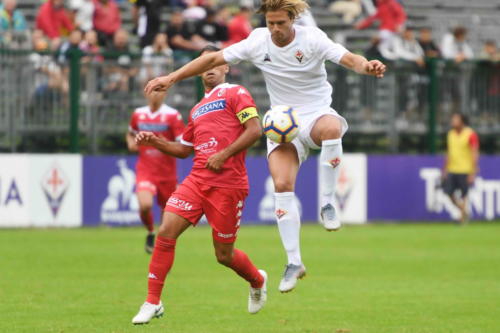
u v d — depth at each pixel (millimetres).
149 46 68375
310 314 32094
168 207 27234
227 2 80000
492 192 71750
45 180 62219
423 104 70188
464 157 68312
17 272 41875
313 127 27922
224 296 35875
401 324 30172
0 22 67500
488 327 29656
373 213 69000
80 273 41719
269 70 27562
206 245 54219
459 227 67000
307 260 47719
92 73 62969
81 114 63031
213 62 27188
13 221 61688
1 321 29953
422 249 53031
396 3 75812
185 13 70562
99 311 32031
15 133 61812
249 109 27219
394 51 74312
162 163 45688
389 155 69125
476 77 71250
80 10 71438
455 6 87562
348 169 68125
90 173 63125
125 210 64000
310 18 67688
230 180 27391
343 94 67812
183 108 64312
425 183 70062
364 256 49562
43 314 31359
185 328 29078
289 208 27656
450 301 35062
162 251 26969
